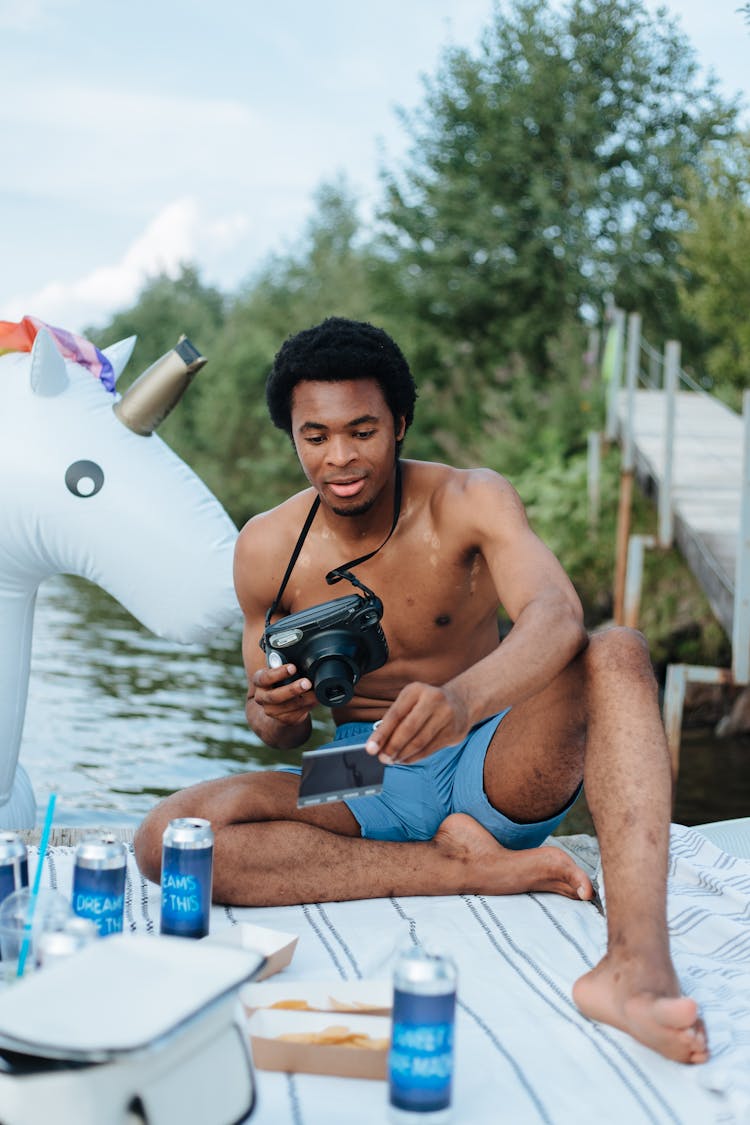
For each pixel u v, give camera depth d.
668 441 9.29
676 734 7.08
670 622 10.90
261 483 24.47
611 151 19.77
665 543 9.31
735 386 15.18
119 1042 1.31
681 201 15.36
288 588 2.74
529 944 2.40
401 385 2.51
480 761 2.61
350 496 2.49
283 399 2.51
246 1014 1.89
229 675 9.31
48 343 3.21
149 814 2.63
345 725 2.83
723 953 2.41
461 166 19.70
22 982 1.40
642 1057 1.92
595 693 2.22
